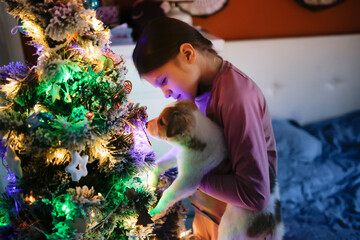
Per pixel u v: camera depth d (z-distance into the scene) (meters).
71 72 0.72
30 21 0.71
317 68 2.29
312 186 1.82
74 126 0.68
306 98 2.35
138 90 1.61
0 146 0.78
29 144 0.69
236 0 2.09
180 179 0.87
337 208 1.71
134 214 0.82
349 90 2.40
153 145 1.67
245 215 0.86
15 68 0.79
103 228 0.80
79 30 0.71
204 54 0.87
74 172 0.72
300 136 2.11
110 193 0.83
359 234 1.54
